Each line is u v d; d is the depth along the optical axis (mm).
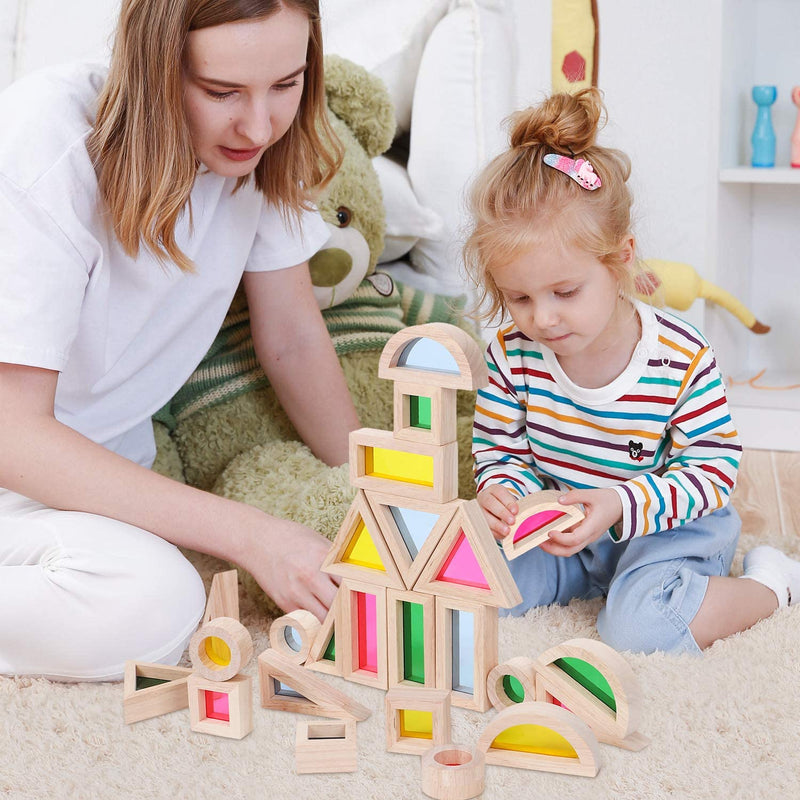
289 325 1308
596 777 812
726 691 931
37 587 958
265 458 1307
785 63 2078
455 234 1690
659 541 1131
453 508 868
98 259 1019
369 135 1537
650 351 1105
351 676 959
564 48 1620
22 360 958
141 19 938
